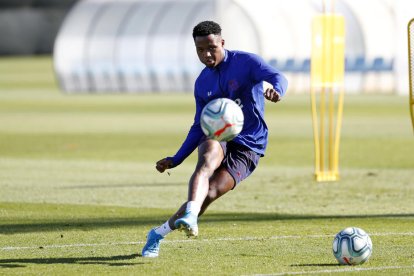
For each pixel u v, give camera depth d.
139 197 49.84
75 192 51.69
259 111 31.61
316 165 57.72
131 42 176.12
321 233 37.41
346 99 147.88
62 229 38.41
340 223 40.41
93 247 33.94
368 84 168.62
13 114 119.19
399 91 165.12
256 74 31.05
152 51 175.25
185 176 60.03
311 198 49.56
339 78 59.19
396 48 165.00
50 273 29.09
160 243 34.72
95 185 54.97
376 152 74.00
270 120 108.38
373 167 64.44
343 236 30.38
